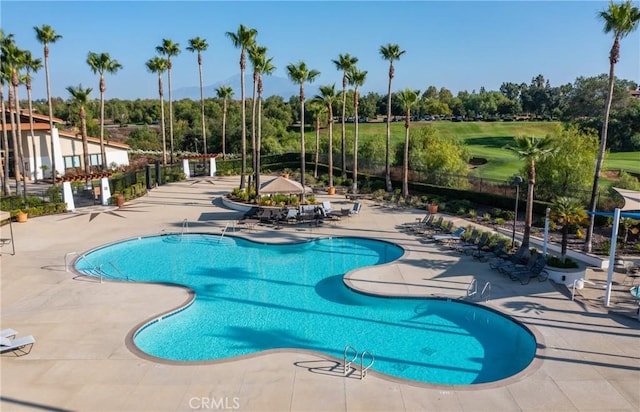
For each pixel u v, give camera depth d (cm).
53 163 4209
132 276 1973
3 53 3675
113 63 4709
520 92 15188
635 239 2273
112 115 10606
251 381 1102
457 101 13038
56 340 1312
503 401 1029
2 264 2034
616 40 1928
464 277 1862
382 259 2202
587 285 1764
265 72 3638
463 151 4888
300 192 2970
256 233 2608
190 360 1238
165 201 3559
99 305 1570
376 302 1680
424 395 1052
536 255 1869
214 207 3338
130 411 985
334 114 10312
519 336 1416
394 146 5606
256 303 1675
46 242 2412
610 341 1317
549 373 1147
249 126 7188
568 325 1422
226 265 2119
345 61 4097
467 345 1364
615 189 2239
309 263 2148
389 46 3716
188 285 1858
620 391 1068
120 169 5312
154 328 1457
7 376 1120
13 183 4484
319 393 1052
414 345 1363
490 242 2217
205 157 5003
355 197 3688
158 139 7712
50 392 1056
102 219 2947
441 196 3619
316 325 1497
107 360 1200
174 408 996
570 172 2958
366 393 1055
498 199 3170
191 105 10319
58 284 1777
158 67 5222
